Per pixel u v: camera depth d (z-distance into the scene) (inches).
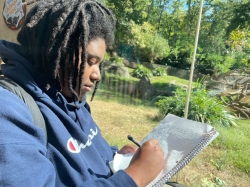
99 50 36.1
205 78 258.8
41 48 33.7
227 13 314.7
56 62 32.7
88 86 37.4
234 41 297.7
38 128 29.1
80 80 34.4
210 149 149.6
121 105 253.1
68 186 32.6
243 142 156.2
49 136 33.0
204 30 337.4
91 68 36.4
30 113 30.6
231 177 120.5
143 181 31.5
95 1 38.4
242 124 195.0
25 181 24.7
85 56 33.5
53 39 32.0
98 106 241.0
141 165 32.2
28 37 34.9
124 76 371.9
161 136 45.4
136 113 224.8
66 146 33.9
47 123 32.9
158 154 33.4
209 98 209.6
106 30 37.1
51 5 33.9
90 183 29.0
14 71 33.1
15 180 24.1
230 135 167.2
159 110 219.8
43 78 35.1
